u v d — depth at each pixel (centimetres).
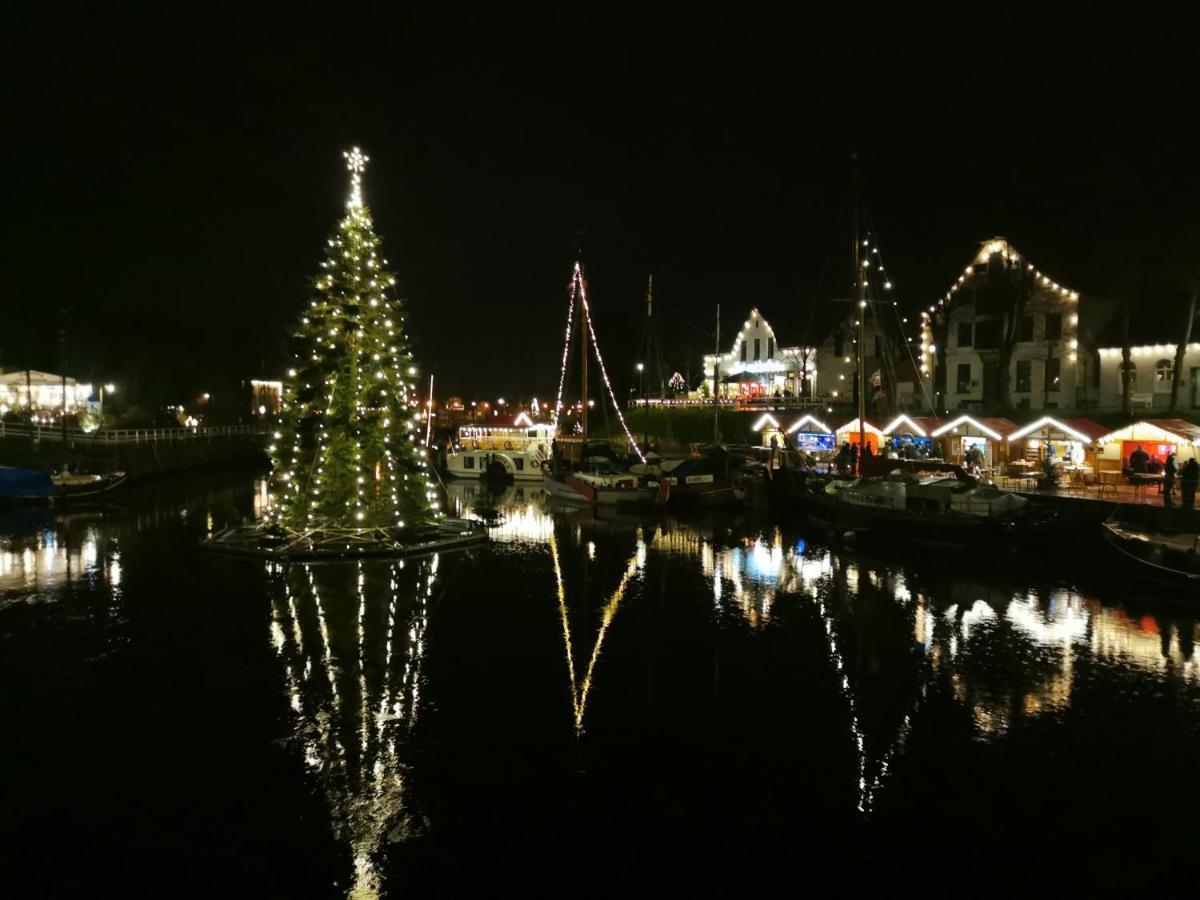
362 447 2827
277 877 927
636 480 4366
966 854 979
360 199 2742
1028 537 2736
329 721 1340
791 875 936
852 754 1231
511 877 928
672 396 8750
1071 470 3569
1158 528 2552
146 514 4128
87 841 995
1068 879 932
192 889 904
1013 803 1095
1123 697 1449
